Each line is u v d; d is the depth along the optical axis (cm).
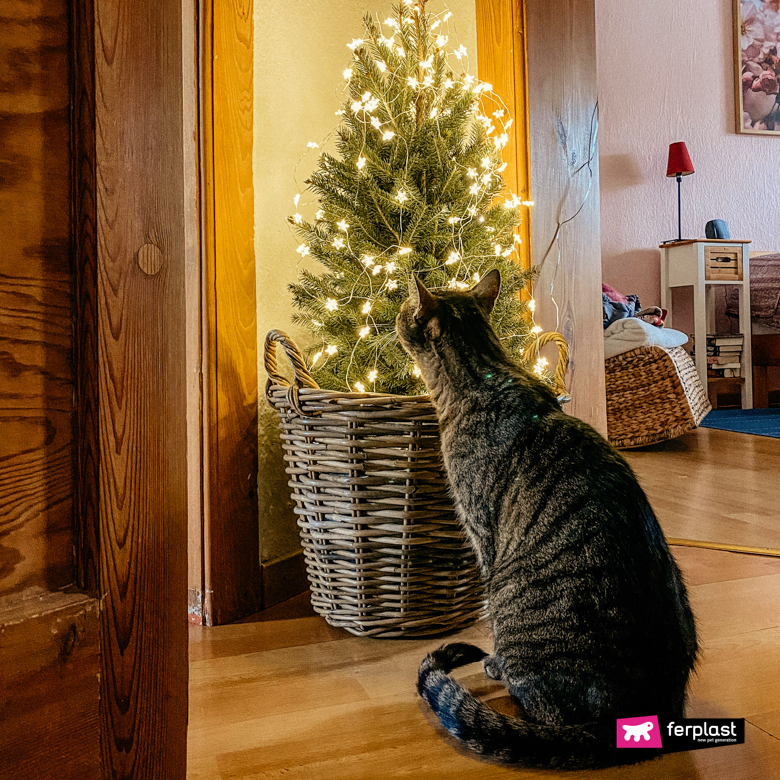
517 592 97
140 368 74
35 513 68
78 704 69
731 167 495
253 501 150
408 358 137
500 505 104
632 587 88
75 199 70
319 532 129
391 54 148
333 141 174
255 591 150
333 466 123
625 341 331
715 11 483
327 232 148
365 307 135
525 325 156
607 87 468
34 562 68
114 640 72
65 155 69
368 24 156
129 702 74
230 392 144
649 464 292
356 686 111
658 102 478
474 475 108
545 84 194
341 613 133
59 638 67
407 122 144
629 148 475
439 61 152
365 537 125
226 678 115
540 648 92
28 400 67
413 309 125
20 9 65
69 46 69
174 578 79
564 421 107
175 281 79
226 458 143
